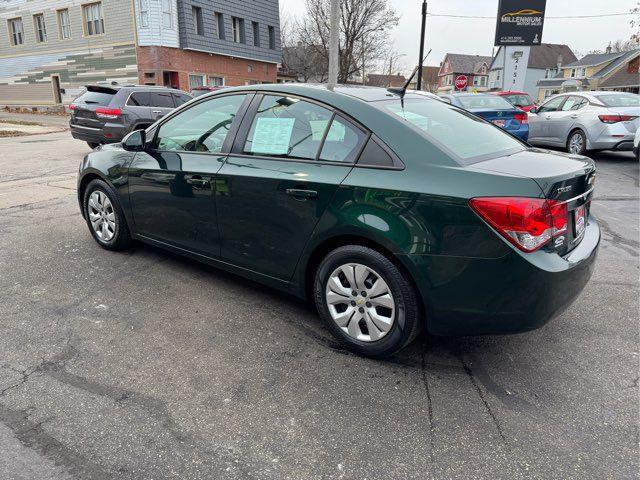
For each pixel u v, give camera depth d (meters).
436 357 2.95
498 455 2.16
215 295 3.72
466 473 2.06
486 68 75.38
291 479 2.02
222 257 3.56
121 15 23.41
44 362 2.79
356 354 2.95
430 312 2.61
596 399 2.56
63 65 26.67
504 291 2.43
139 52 23.44
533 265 2.37
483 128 3.38
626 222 5.86
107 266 4.24
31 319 3.29
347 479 2.02
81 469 2.03
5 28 28.62
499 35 27.67
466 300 2.51
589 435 2.29
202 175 3.47
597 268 4.41
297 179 2.96
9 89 29.84
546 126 11.21
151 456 2.11
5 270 4.12
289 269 3.16
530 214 2.36
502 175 2.46
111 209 4.43
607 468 2.09
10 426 2.26
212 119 3.60
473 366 2.85
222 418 2.36
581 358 2.94
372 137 2.80
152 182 3.88
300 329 3.24
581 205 2.81
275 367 2.80
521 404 2.51
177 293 3.74
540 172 2.54
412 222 2.55
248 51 28.50
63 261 4.34
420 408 2.47
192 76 25.05
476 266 2.44
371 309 2.82
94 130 10.18
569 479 2.03
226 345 3.03
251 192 3.19
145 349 2.96
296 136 3.11
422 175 2.59
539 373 2.79
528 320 2.47
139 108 10.52
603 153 11.63
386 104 3.04
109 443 2.18
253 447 2.18
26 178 8.09
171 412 2.39
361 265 2.79
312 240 2.95
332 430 2.30
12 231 5.18
